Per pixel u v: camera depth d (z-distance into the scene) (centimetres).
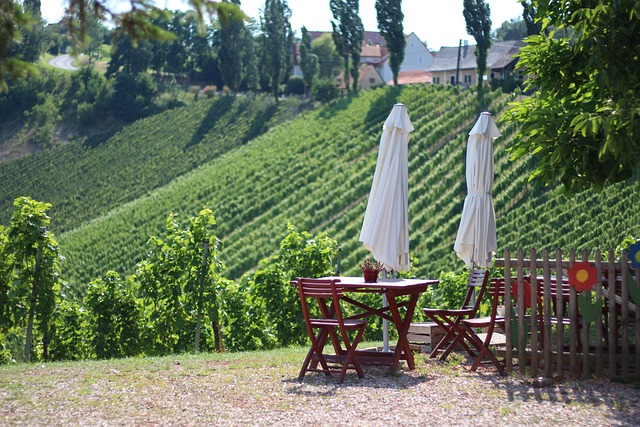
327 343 1844
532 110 1261
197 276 1788
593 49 906
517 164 4312
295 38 13588
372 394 801
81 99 10138
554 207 3625
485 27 6197
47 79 10544
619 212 3250
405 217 1013
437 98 6062
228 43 9769
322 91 7881
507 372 927
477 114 5350
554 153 988
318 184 5350
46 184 7894
